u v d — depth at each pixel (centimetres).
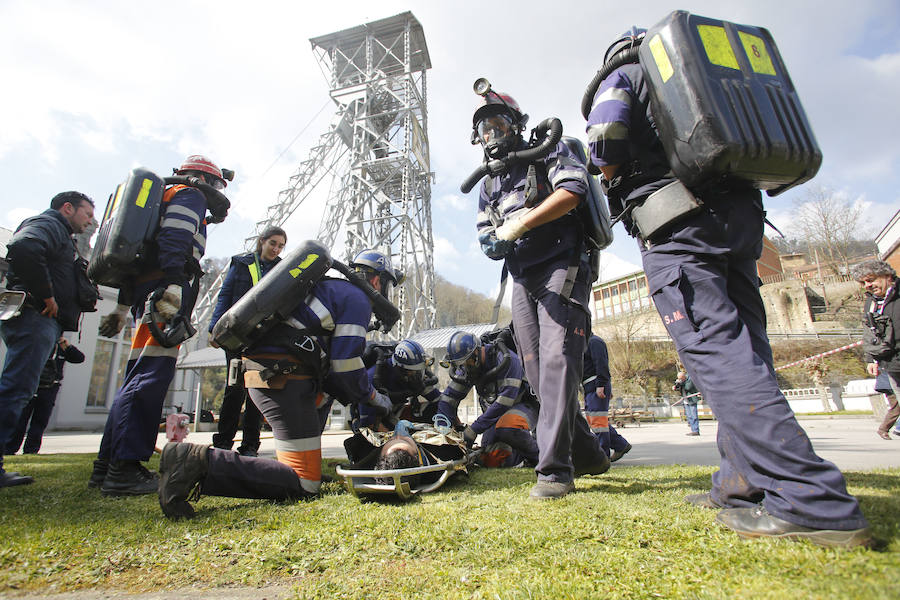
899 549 101
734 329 141
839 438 590
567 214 219
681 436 920
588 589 97
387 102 2936
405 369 410
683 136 139
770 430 123
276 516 178
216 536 154
